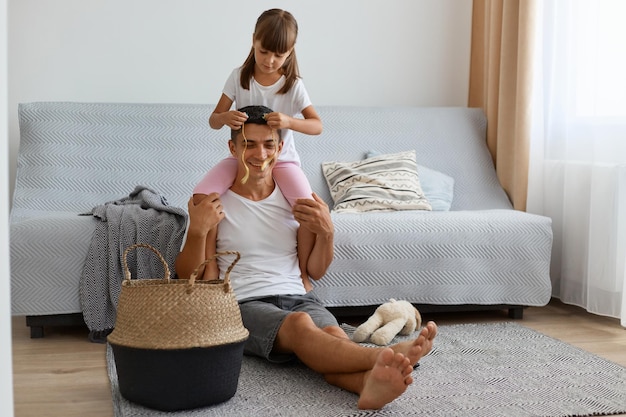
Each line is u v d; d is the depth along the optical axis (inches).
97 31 154.4
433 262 122.3
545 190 143.8
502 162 153.0
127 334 78.6
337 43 167.0
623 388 88.4
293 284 103.1
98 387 88.6
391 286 121.0
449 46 173.2
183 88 159.3
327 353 85.5
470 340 110.5
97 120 140.6
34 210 130.6
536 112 143.2
